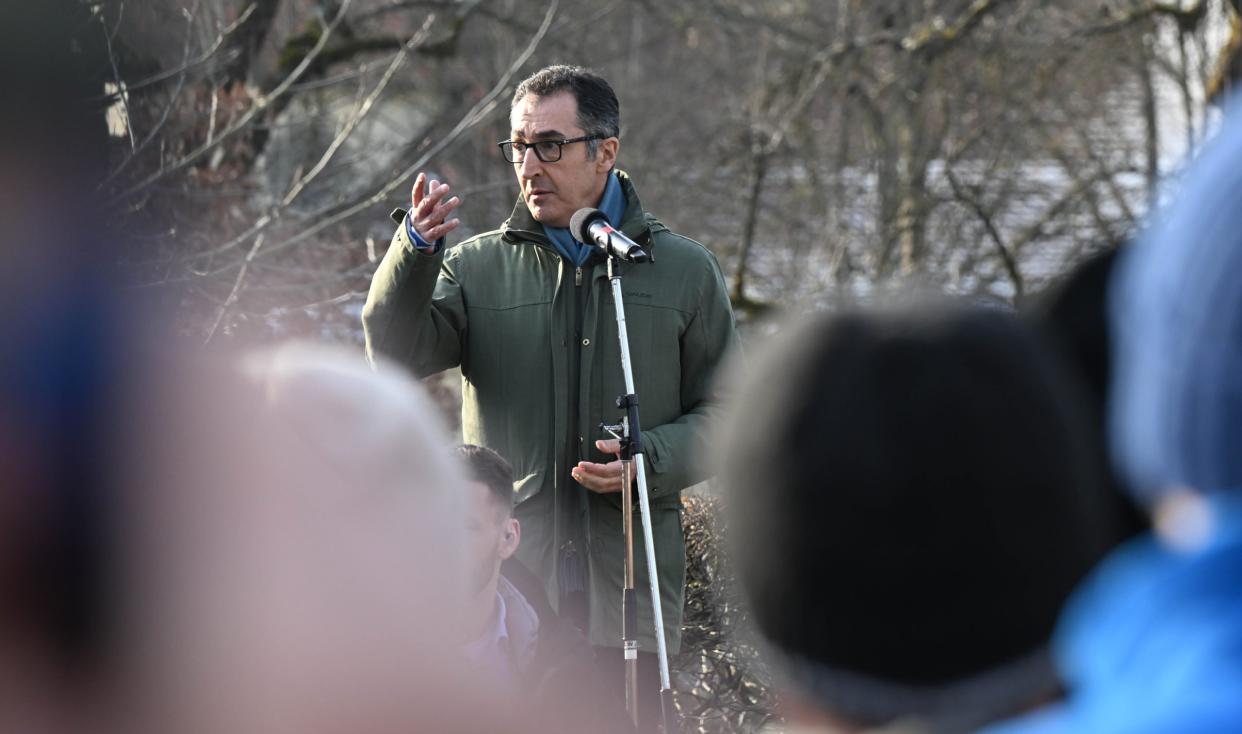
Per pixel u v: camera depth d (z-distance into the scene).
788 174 29.72
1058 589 2.31
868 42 28.09
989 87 29.55
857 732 2.41
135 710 2.36
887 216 28.42
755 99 29.55
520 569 9.60
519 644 7.81
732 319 10.05
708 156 31.55
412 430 2.74
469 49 31.80
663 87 32.84
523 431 9.78
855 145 30.31
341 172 22.06
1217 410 2.00
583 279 9.85
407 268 9.25
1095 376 4.09
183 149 15.62
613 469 9.38
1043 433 2.33
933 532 2.29
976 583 2.30
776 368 2.42
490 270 9.95
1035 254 28.88
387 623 2.63
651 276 9.90
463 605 2.91
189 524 2.40
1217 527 2.03
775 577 2.37
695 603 11.06
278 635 2.49
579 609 9.63
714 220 30.69
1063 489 2.33
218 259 15.55
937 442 2.29
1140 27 28.73
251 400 2.53
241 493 2.46
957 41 27.77
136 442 2.35
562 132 9.75
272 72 25.48
